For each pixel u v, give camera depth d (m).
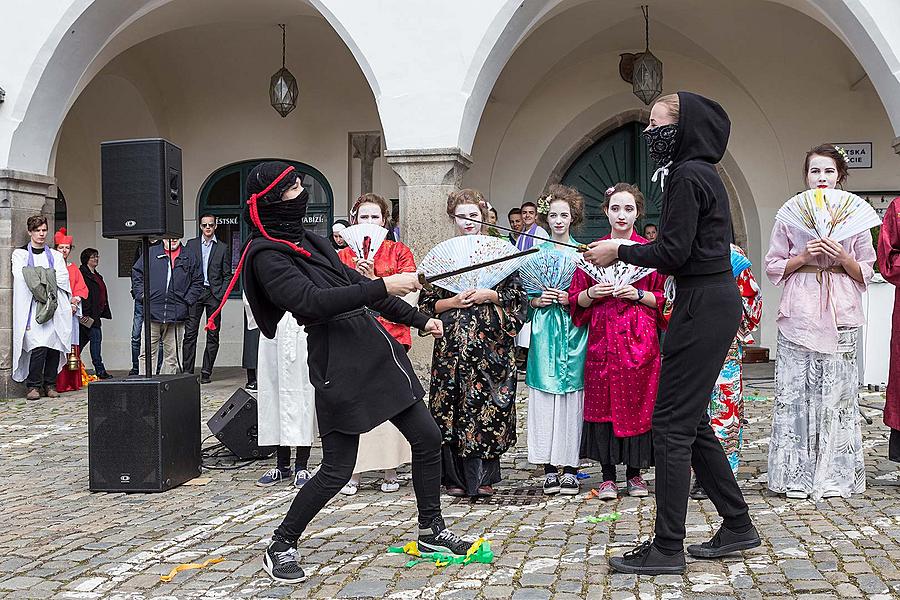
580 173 15.07
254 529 5.12
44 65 11.18
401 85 10.35
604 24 13.40
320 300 3.98
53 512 5.69
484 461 5.62
